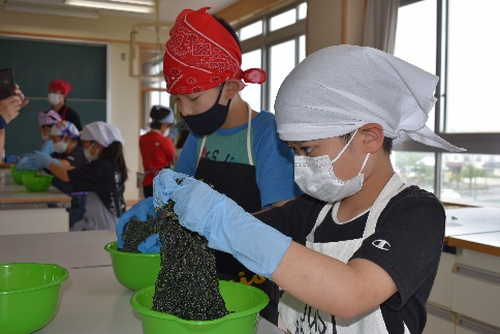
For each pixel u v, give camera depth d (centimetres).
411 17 408
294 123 90
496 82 338
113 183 336
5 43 732
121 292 121
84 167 333
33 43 744
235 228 79
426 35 394
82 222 332
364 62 88
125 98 794
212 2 673
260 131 140
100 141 339
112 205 335
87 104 776
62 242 172
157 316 82
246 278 140
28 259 148
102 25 769
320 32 475
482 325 211
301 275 75
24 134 740
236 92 143
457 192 370
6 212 266
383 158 95
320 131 88
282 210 115
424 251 80
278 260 76
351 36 440
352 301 74
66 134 406
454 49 371
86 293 120
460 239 213
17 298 91
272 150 133
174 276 89
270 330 100
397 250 78
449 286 222
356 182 91
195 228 82
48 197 306
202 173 150
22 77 740
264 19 627
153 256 116
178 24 136
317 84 88
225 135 149
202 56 131
